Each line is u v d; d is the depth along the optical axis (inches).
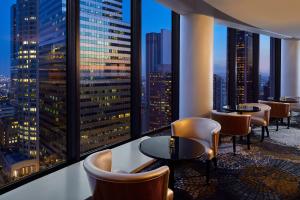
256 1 183.6
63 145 140.9
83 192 107.7
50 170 129.5
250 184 137.1
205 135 156.9
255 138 238.5
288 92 373.7
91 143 155.8
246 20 240.5
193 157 106.5
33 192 106.7
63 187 111.7
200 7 201.5
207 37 221.0
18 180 114.0
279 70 385.7
